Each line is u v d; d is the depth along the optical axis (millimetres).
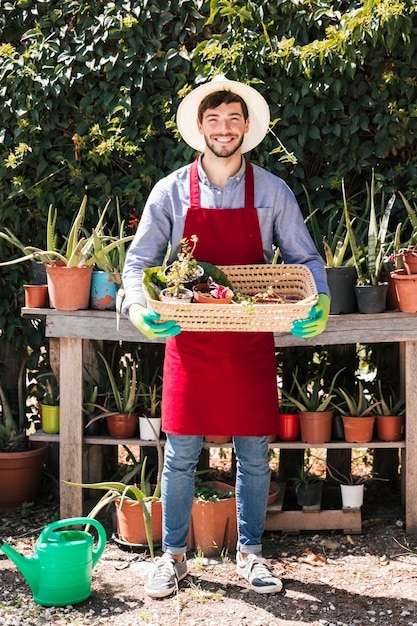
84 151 4230
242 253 3148
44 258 3811
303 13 3988
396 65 4023
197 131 3348
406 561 3498
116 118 4117
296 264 3104
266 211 3129
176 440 3154
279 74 4023
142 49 4121
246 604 3127
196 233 3133
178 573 3256
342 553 3602
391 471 4352
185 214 3129
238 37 3998
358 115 4086
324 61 3980
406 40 3904
